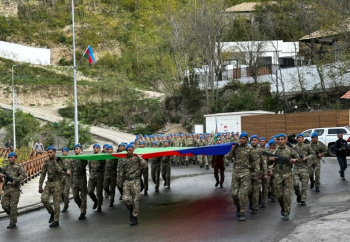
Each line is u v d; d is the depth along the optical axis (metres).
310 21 44.38
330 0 40.97
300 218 10.89
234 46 53.84
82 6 95.88
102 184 13.90
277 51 52.09
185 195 16.02
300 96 44.72
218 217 11.73
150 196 16.34
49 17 91.19
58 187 12.12
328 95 42.12
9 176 11.98
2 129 53.12
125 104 61.69
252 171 11.69
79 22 90.94
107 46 85.88
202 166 26.25
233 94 50.22
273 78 48.91
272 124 34.88
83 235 10.58
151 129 55.25
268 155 11.34
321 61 40.72
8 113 54.66
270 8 61.38
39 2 94.38
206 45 50.06
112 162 14.81
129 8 102.06
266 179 12.68
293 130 33.56
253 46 53.22
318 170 14.88
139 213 13.05
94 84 67.81
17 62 75.44
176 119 54.25
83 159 13.03
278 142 11.12
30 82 69.31
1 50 75.75
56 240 10.23
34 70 74.44
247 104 48.34
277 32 58.78
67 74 75.31
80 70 77.69
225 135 28.09
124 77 70.25
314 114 32.41
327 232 9.28
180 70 56.53
